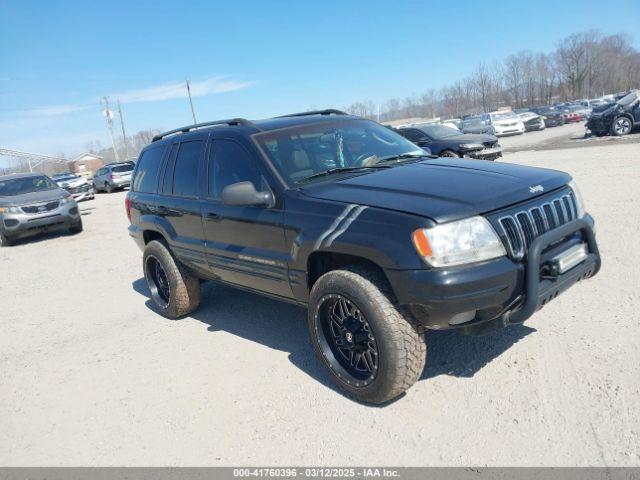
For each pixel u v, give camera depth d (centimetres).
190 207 465
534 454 268
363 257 314
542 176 355
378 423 313
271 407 347
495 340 393
